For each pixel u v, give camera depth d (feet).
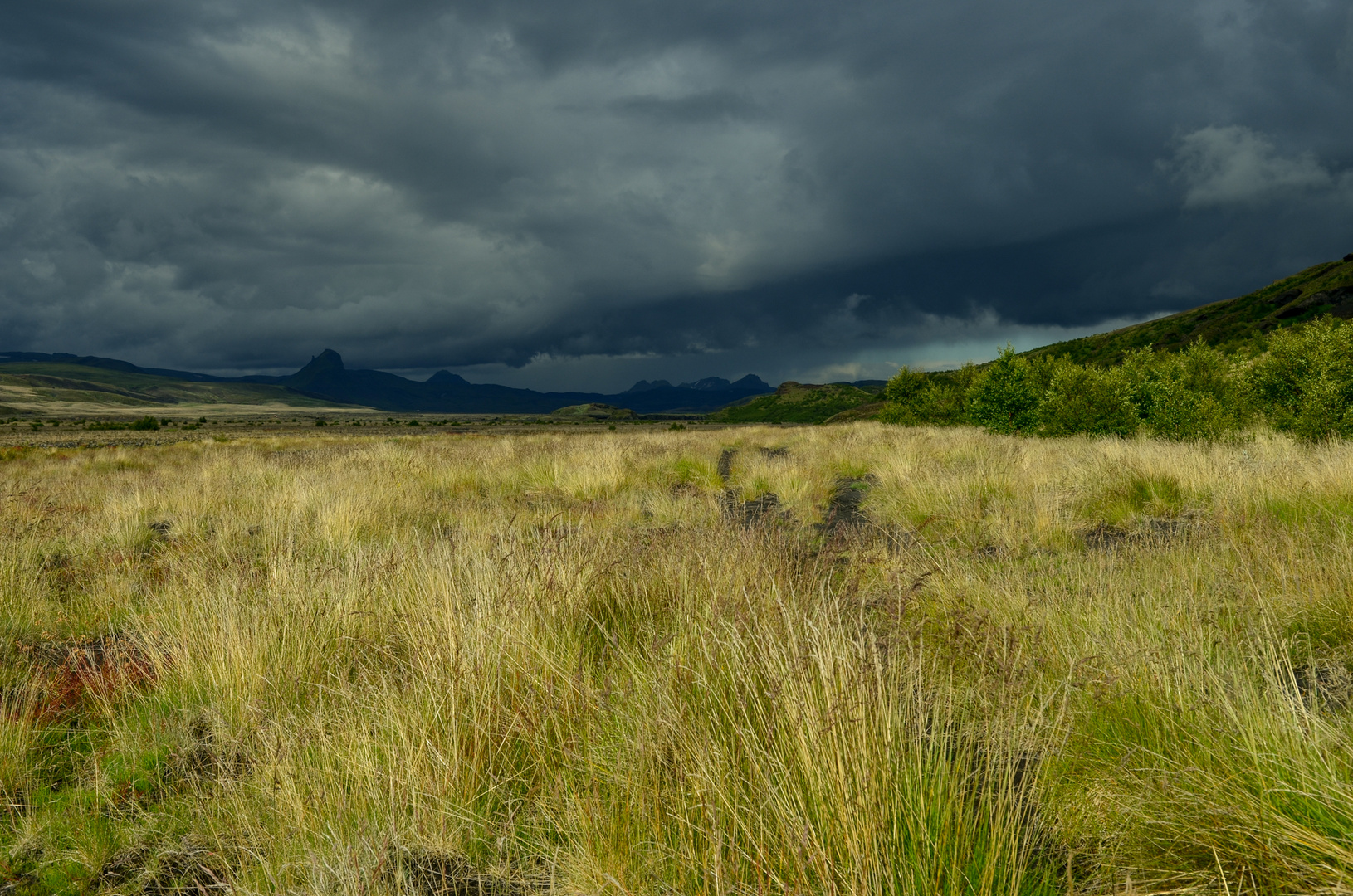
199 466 51.52
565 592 12.69
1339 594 12.00
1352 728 7.41
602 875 6.39
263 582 15.52
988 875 5.65
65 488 37.50
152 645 12.84
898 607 9.65
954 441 51.75
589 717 8.84
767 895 5.80
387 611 13.35
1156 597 12.48
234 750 9.34
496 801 8.08
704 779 6.65
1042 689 9.22
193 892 7.36
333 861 6.85
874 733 6.56
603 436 90.68
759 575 12.94
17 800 9.06
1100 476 29.50
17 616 16.22
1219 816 6.51
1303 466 25.86
